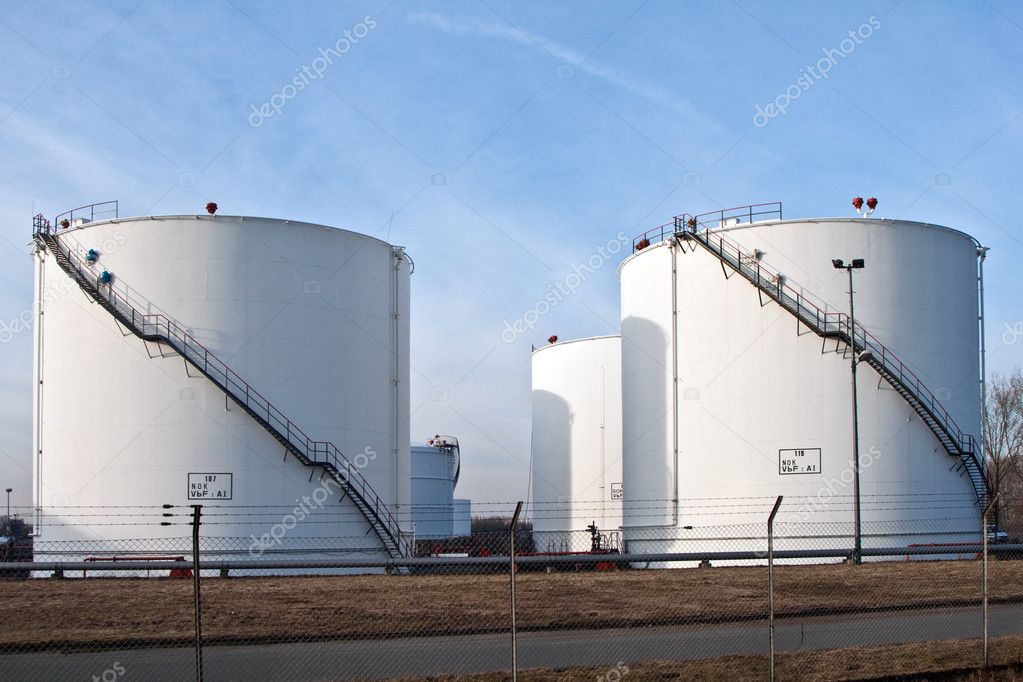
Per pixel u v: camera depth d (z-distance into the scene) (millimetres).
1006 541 51844
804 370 48438
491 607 31078
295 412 47500
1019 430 84875
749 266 49500
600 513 76062
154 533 45844
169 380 46406
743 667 22547
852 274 48344
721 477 49625
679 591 34625
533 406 83438
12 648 24969
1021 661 22562
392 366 52125
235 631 27062
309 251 48688
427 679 21609
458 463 93125
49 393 48500
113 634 26625
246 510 46219
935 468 49125
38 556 47250
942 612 30125
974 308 52125
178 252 47031
